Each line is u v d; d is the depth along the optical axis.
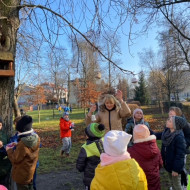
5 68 3.10
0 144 2.94
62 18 3.86
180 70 19.14
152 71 25.27
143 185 1.97
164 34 14.67
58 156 7.23
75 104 49.91
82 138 10.66
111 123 3.54
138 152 2.69
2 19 3.09
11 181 3.24
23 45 5.81
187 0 6.32
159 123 15.33
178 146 3.11
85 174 2.74
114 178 1.92
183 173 3.11
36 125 18.38
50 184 4.75
